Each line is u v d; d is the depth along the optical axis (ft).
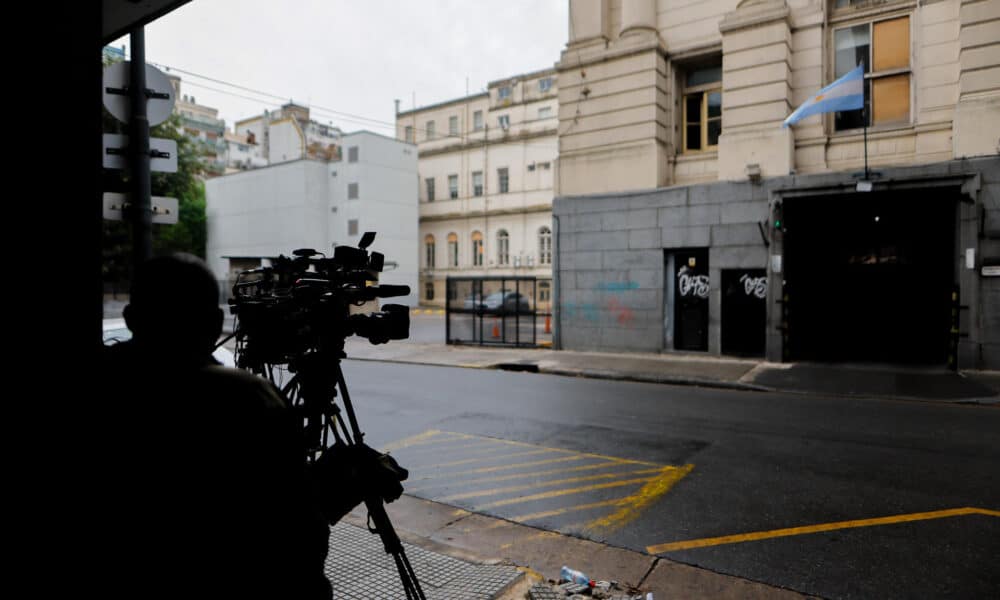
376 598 10.93
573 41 51.70
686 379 36.81
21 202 6.12
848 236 44.01
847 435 23.82
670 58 48.03
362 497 6.22
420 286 149.38
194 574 4.36
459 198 144.15
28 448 5.59
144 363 4.65
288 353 7.49
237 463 4.52
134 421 4.44
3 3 6.02
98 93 6.78
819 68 41.81
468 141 142.10
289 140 151.02
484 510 16.34
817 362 42.09
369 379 39.19
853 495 17.15
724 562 13.11
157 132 108.68
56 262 6.33
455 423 26.37
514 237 135.74
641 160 47.91
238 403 4.66
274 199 132.16
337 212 130.31
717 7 45.88
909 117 39.58
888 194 38.91
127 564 4.30
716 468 19.74
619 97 48.93
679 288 47.32
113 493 4.34
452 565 12.41
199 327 4.79
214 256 143.33
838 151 41.29
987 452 21.29
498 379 39.14
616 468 19.88
